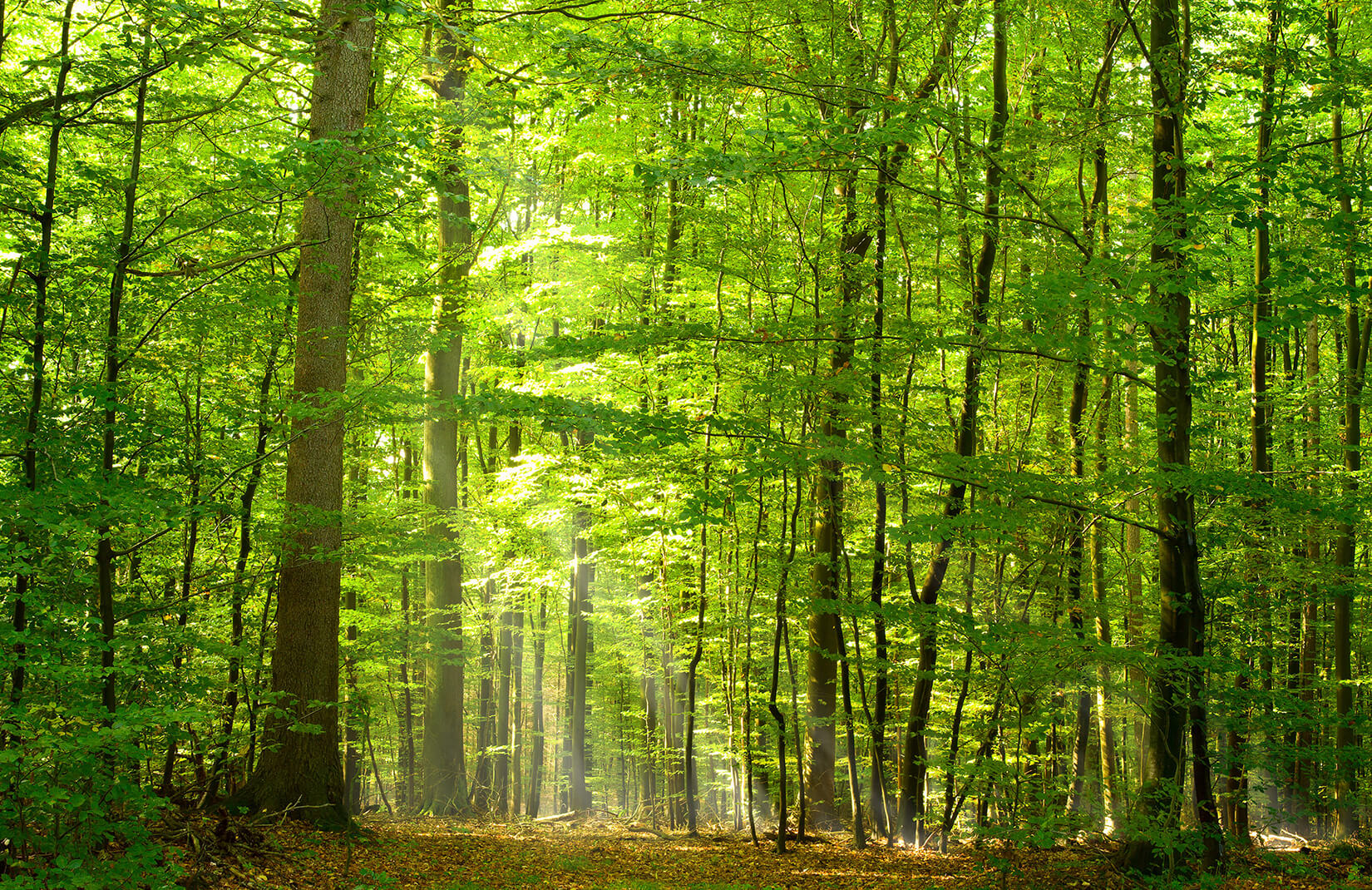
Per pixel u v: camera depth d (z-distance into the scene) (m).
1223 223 11.01
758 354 10.89
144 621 7.92
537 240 14.73
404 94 14.30
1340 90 9.05
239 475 10.53
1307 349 15.27
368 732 18.12
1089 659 8.85
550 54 11.44
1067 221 11.67
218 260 8.67
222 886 7.13
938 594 14.09
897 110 8.93
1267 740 10.21
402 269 13.59
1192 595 9.48
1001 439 13.78
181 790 8.86
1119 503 11.33
